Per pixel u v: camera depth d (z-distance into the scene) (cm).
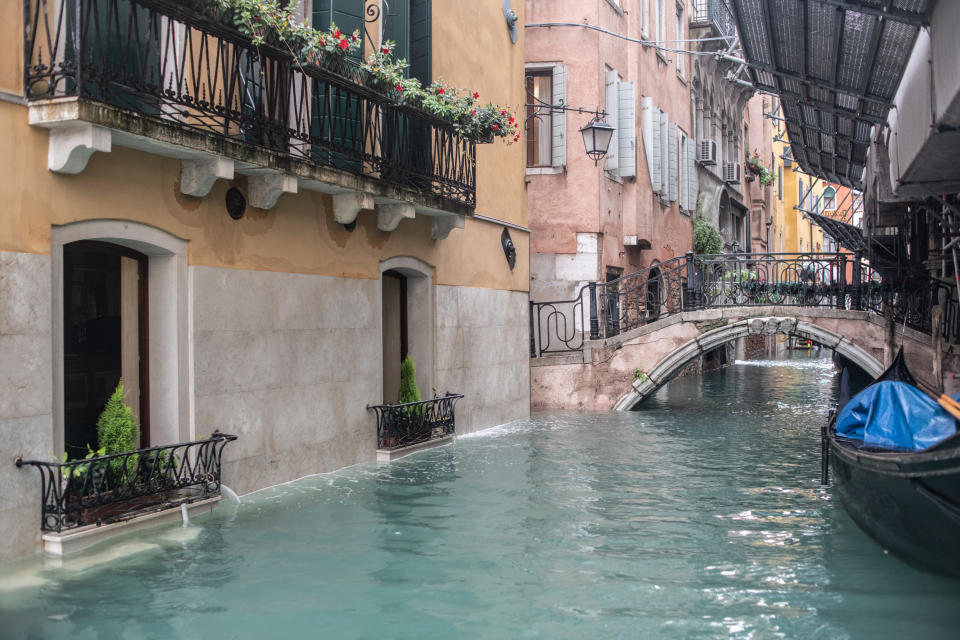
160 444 654
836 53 883
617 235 1781
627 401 1462
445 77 1047
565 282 1642
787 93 1172
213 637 432
